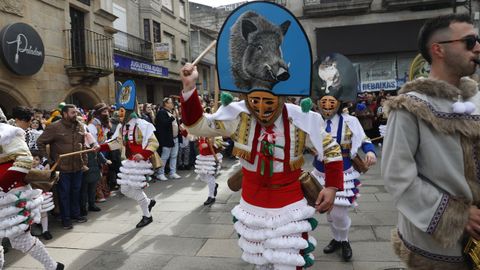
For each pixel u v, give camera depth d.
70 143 5.06
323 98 3.56
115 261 3.84
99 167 6.30
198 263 3.69
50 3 10.60
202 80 24.69
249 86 2.18
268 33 2.14
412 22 14.27
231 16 2.17
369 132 11.38
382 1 14.52
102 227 5.00
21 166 3.01
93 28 12.68
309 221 2.33
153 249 4.12
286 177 2.25
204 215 5.36
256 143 2.23
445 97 1.63
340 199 3.42
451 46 1.65
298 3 15.30
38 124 6.49
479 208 1.62
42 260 3.36
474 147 1.61
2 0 8.98
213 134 2.30
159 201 6.25
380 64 14.78
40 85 10.22
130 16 17.17
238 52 2.18
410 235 1.75
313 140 2.25
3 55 8.78
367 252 3.72
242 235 2.28
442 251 1.66
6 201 3.09
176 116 9.23
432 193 1.57
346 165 3.54
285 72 2.15
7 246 4.25
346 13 14.78
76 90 11.65
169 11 20.50
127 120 5.01
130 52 16.44
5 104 9.57
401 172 1.63
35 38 9.66
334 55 3.61
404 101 1.66
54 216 5.50
